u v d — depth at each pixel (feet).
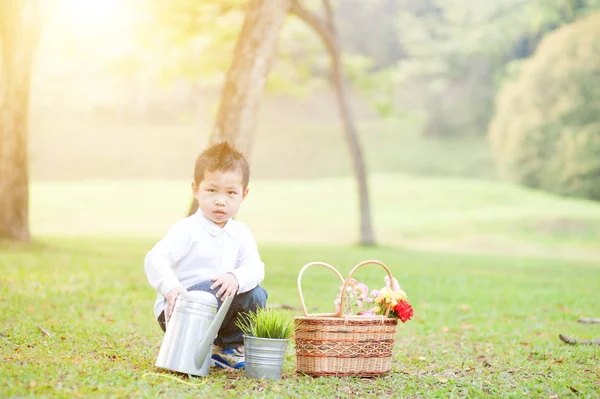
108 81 118.01
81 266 33.30
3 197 42.88
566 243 77.82
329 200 100.99
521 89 104.78
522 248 73.92
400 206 97.50
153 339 16.66
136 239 60.64
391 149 130.82
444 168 121.70
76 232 70.64
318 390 11.79
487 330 20.84
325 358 12.73
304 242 71.15
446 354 16.51
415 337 19.19
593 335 20.07
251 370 12.46
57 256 37.50
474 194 102.83
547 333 20.40
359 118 147.84
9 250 38.58
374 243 65.77
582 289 33.68
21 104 42.60
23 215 43.50
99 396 10.40
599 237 80.84
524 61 121.60
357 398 11.53
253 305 13.16
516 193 103.04
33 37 42.01
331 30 62.64
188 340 12.21
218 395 11.10
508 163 106.73
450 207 96.73
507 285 34.68
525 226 85.05
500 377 13.80
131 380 11.59
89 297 23.45
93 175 110.83
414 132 139.13
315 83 79.00
